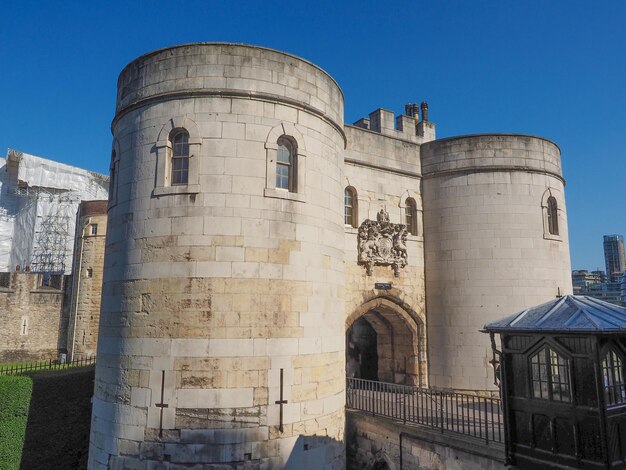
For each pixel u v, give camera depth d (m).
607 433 8.05
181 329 11.58
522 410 9.34
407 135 22.80
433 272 19.45
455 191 19.42
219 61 12.62
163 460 11.19
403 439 13.60
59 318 36.34
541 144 19.91
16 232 48.97
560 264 19.58
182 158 12.52
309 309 12.73
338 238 14.31
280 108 12.95
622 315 9.02
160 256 12.00
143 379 11.65
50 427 17.17
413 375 18.91
